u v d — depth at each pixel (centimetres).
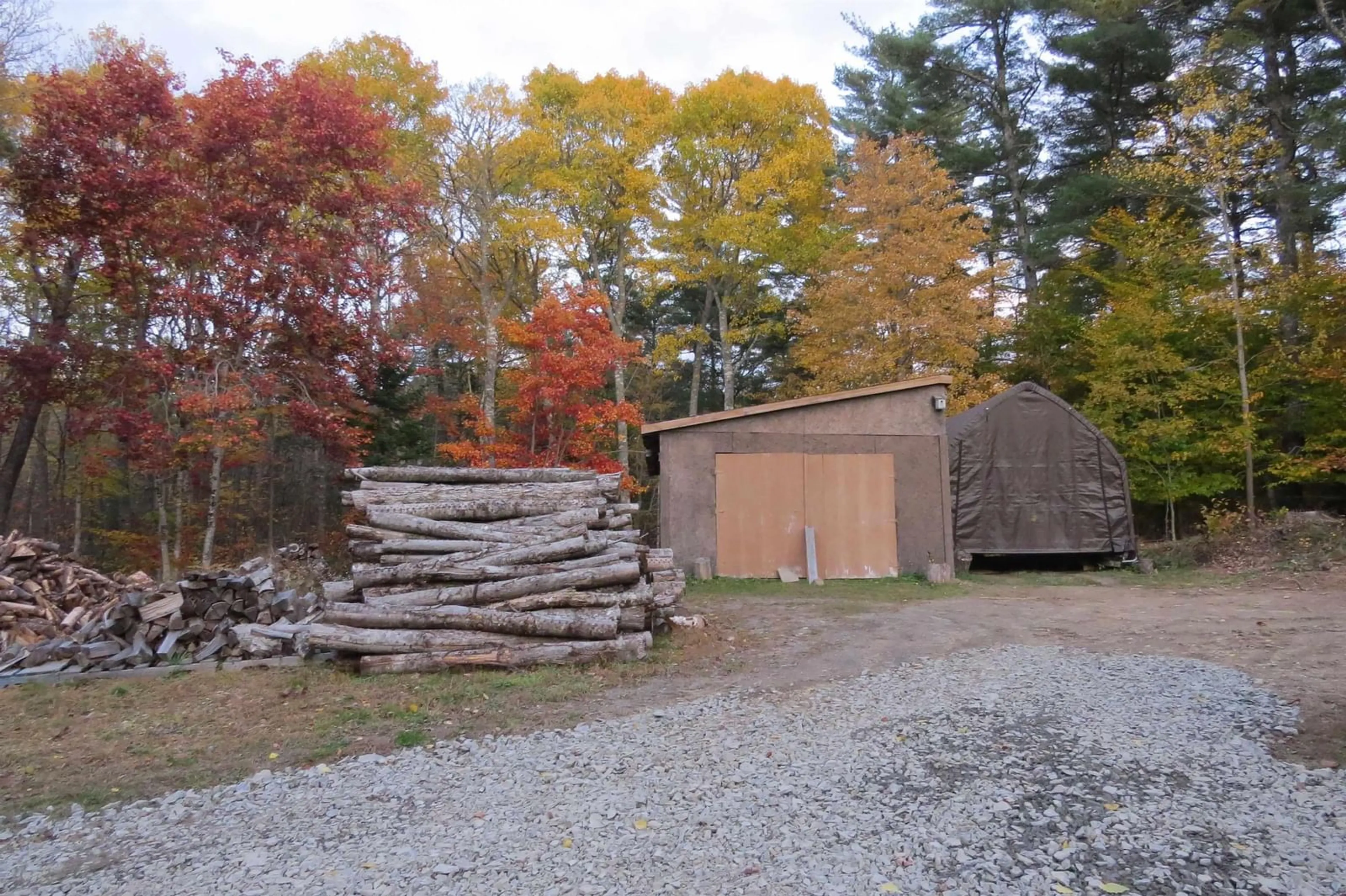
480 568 797
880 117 2731
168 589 823
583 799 441
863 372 2139
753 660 773
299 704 648
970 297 2166
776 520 1427
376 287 1598
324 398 1542
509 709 622
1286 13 1962
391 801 451
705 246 2555
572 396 1767
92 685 709
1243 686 618
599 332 1761
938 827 393
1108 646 797
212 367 1426
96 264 1468
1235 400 1744
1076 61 2406
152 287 1412
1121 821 393
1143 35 2142
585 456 1744
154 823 433
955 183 2339
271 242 1448
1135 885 336
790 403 1437
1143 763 466
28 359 1356
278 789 476
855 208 2228
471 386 2653
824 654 794
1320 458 1652
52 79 1331
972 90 2738
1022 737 518
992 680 665
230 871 373
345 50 2092
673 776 471
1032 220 2708
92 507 2134
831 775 464
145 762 530
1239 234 2206
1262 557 1403
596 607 790
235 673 739
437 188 2175
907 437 1455
